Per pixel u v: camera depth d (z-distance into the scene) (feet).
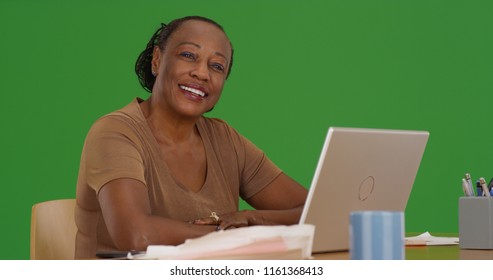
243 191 8.45
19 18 14.66
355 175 5.34
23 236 14.47
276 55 14.47
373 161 5.45
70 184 14.47
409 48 14.33
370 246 3.62
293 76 14.47
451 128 14.23
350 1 14.40
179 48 7.59
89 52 14.56
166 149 7.54
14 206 14.51
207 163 7.79
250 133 14.48
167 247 4.60
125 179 6.60
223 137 8.17
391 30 14.35
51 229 7.25
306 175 14.39
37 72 14.58
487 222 5.86
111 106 14.55
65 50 14.57
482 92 14.20
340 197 5.32
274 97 14.46
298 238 4.53
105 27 14.56
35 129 14.56
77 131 14.53
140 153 6.99
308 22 14.43
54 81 14.57
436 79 14.28
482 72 14.20
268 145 14.47
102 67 14.56
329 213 5.30
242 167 8.31
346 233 5.52
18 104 14.56
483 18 14.24
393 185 5.81
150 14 14.56
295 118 14.42
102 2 14.60
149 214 6.53
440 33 14.29
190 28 7.64
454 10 14.28
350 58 14.37
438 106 14.26
